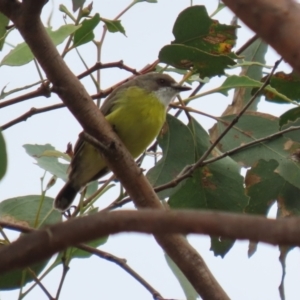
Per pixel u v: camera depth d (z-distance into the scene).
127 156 6.63
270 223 2.66
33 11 5.88
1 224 7.35
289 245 2.68
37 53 6.21
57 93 6.43
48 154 8.59
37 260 2.71
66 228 2.73
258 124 9.11
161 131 9.12
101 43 8.70
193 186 8.91
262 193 9.01
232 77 8.93
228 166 8.94
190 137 9.09
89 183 10.44
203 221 2.69
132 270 7.12
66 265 6.90
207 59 8.22
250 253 8.20
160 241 6.25
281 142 8.95
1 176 4.64
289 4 2.73
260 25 2.75
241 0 2.77
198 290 6.15
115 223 2.73
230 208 8.88
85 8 8.44
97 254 7.21
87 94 6.52
